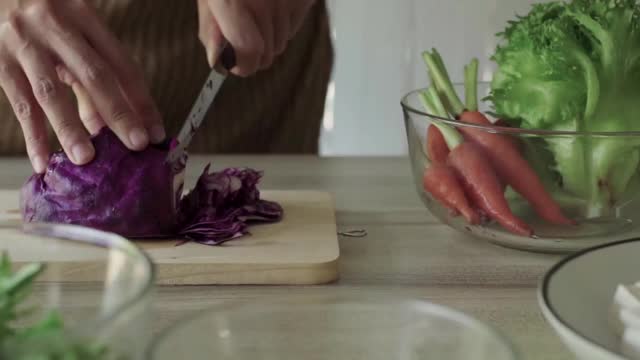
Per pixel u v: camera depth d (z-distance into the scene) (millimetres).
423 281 722
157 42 1274
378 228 857
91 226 785
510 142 754
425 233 843
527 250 782
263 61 1023
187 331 416
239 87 1366
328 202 910
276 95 1398
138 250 442
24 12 855
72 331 357
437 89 867
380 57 2041
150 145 803
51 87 833
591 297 591
